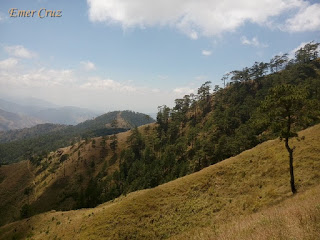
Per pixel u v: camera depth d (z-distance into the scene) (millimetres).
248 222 15633
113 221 37469
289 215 12289
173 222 32875
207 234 18719
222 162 45750
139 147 152250
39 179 145625
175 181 45938
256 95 123250
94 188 108812
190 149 113375
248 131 77688
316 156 32188
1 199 132625
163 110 177625
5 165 172875
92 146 161125
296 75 117062
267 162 37562
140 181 94688
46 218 58188
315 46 131875
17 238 52062
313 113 24359
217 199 34312
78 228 40750
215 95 168125
